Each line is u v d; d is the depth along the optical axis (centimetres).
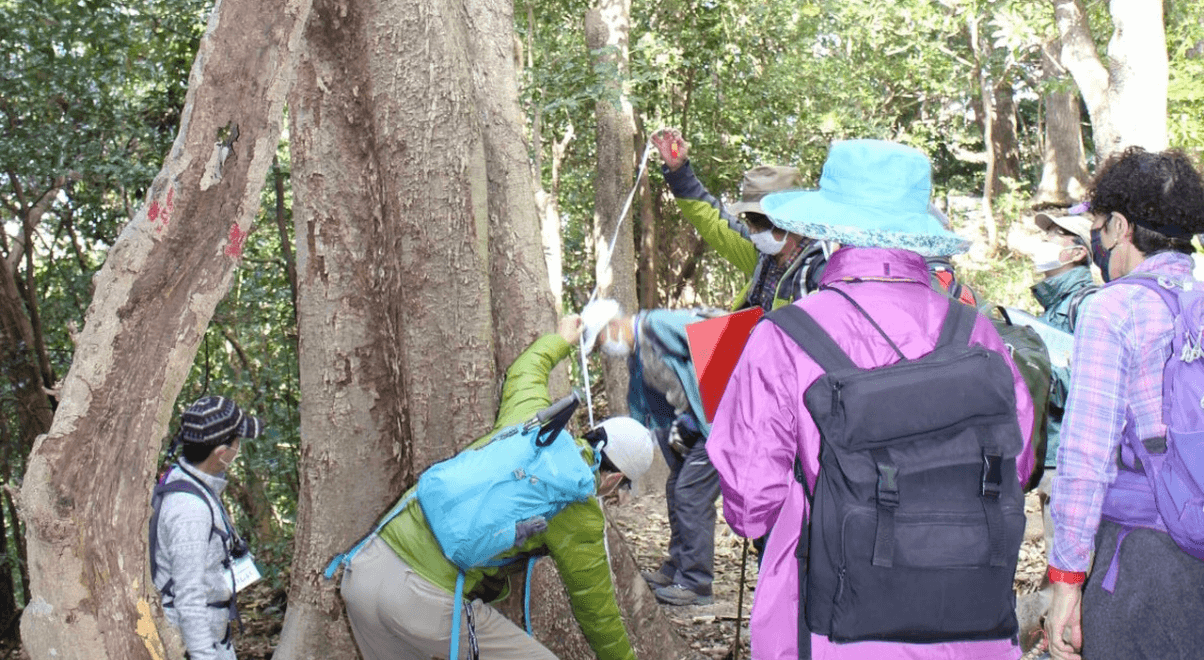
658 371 346
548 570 408
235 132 250
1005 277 1580
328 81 403
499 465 292
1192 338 220
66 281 991
